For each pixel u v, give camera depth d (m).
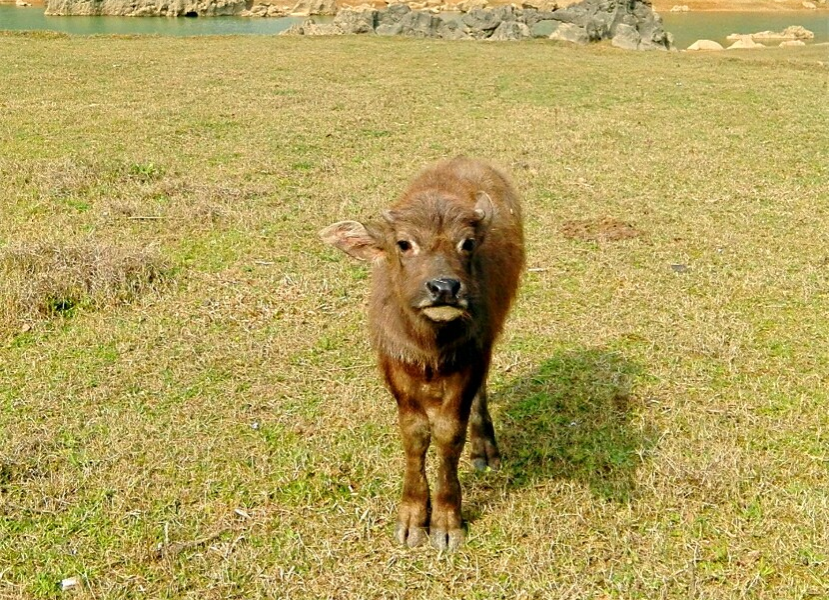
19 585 2.04
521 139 5.94
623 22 13.20
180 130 5.97
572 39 12.42
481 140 5.91
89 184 4.70
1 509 2.28
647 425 2.66
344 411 2.73
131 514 2.27
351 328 3.28
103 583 2.05
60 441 2.58
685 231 4.25
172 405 2.77
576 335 3.22
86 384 2.88
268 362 3.04
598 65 9.38
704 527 2.23
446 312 1.86
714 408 2.75
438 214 1.95
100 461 2.48
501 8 13.61
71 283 3.44
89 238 3.89
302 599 2.01
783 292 3.57
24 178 4.77
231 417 2.71
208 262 3.82
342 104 6.96
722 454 2.47
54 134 5.75
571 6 13.80
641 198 4.73
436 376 2.03
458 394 2.06
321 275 3.71
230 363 3.02
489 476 2.44
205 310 3.39
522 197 4.72
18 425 2.64
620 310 3.41
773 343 3.18
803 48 13.45
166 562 2.11
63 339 3.17
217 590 2.04
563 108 6.96
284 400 2.80
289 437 2.61
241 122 6.27
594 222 4.36
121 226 4.16
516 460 2.51
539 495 2.34
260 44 10.96
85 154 5.27
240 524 2.25
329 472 2.44
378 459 2.49
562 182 5.00
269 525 2.25
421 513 2.20
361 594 2.02
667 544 2.16
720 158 5.50
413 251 1.94
